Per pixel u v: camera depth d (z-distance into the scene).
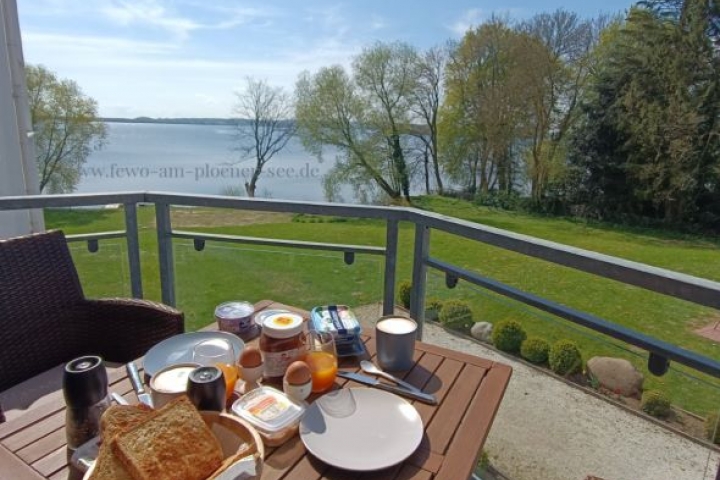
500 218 16.62
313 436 0.85
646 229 15.10
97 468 0.61
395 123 16.97
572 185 16.11
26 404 1.32
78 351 1.58
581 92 15.79
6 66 2.91
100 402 0.80
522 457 1.44
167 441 0.64
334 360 1.04
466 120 16.92
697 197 14.16
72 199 2.04
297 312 1.45
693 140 13.92
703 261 12.00
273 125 17.03
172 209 2.18
